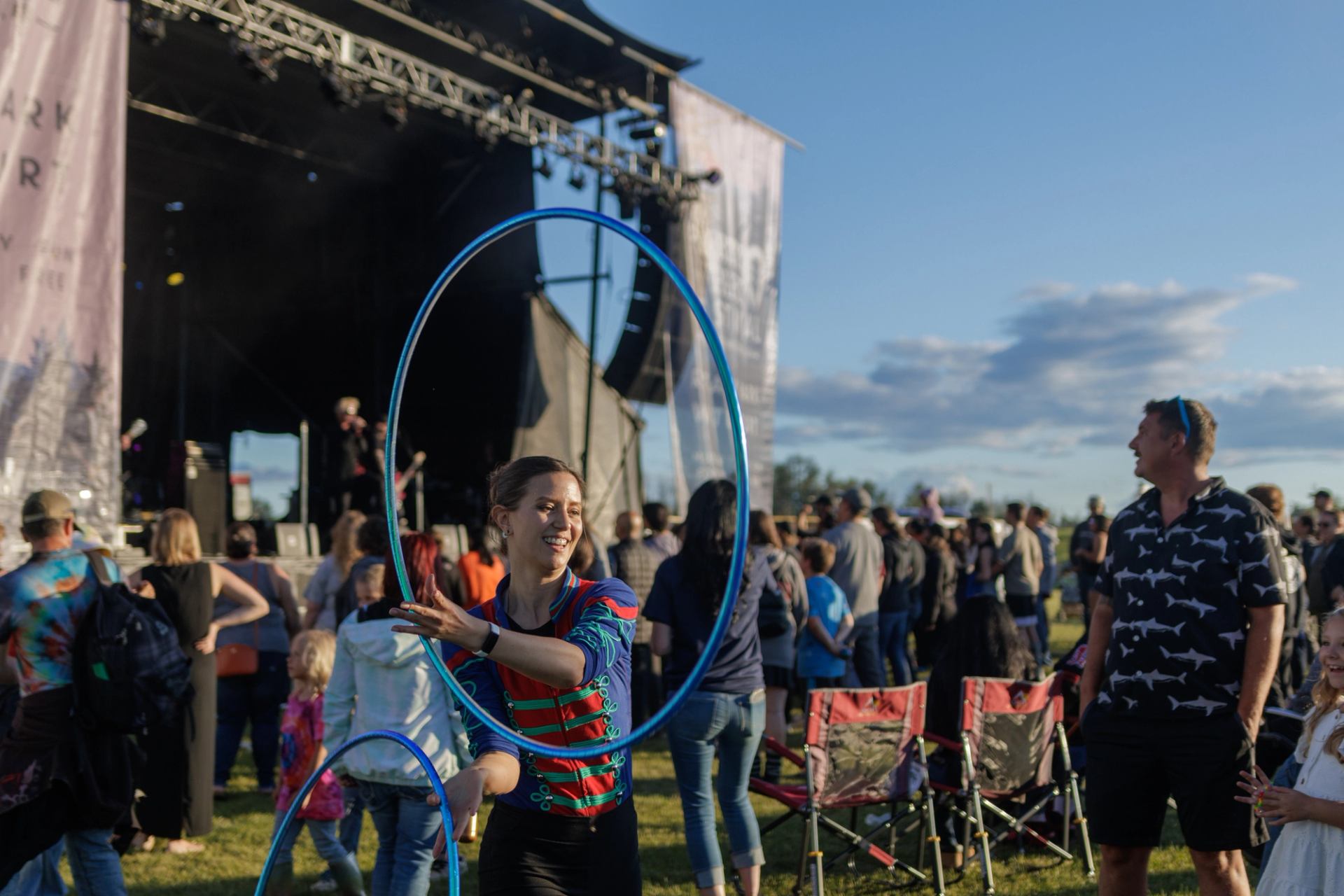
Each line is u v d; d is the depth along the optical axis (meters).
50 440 7.51
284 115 14.91
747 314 15.42
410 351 2.46
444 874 4.99
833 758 4.66
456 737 3.77
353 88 11.56
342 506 13.18
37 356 7.50
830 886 5.02
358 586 4.62
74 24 7.88
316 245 17.05
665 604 4.16
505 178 15.09
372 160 16.05
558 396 15.34
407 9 12.43
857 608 8.30
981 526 11.70
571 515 2.24
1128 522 3.47
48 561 3.77
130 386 17.73
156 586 5.48
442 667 2.24
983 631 5.17
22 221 7.50
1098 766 3.44
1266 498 6.68
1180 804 3.29
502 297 15.25
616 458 15.78
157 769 5.47
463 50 12.94
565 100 14.30
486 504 2.33
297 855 5.46
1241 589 3.24
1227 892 3.29
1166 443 3.35
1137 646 3.36
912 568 9.80
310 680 4.54
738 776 4.23
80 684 3.67
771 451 15.62
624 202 14.03
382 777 3.67
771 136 15.94
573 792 2.20
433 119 14.74
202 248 17.78
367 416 16.70
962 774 5.07
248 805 6.48
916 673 11.91
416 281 16.11
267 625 6.69
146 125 14.80
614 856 2.24
